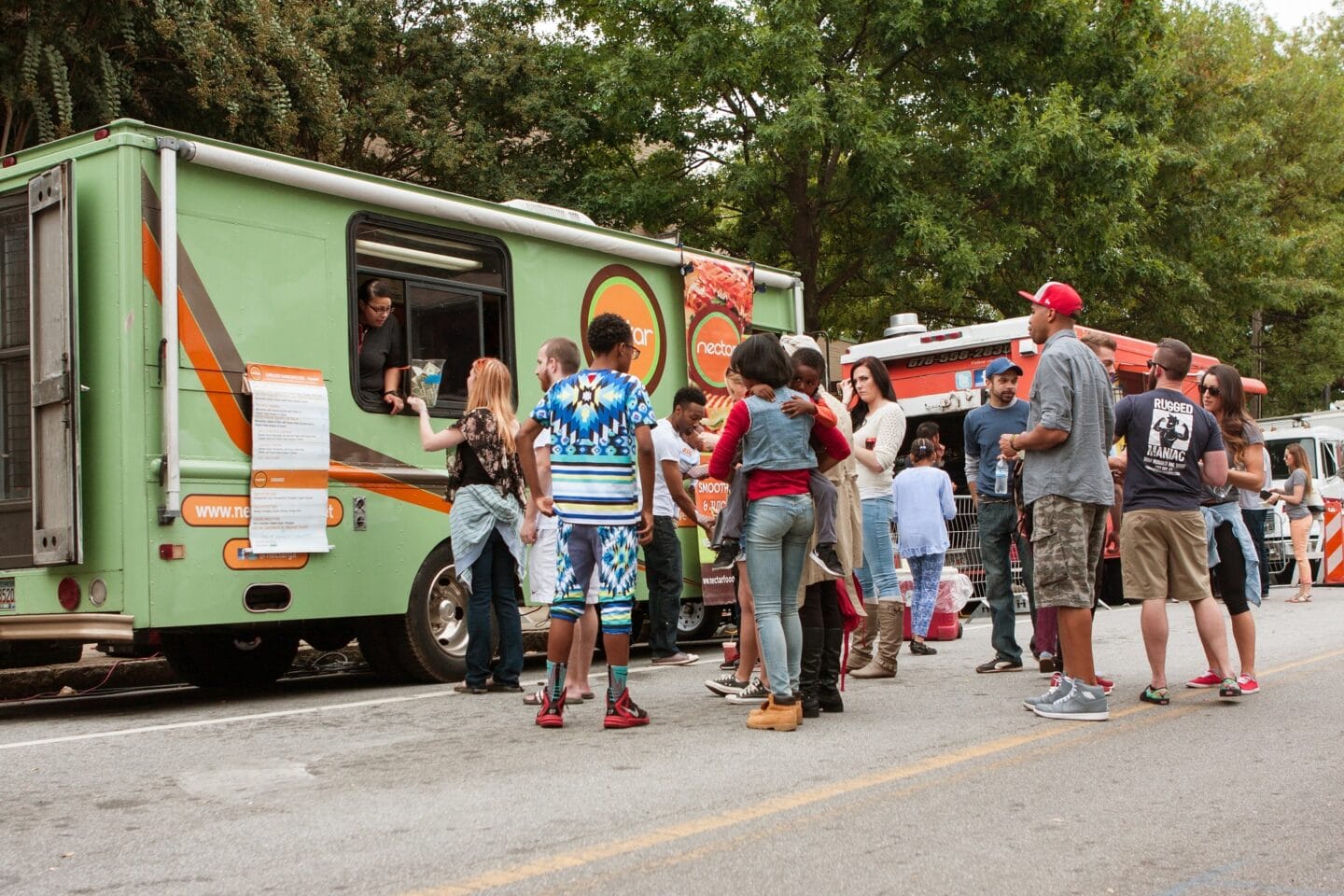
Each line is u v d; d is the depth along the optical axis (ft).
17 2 42.11
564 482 21.09
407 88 59.82
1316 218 102.83
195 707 25.70
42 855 13.53
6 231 25.02
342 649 35.60
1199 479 23.03
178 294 24.07
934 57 62.64
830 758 18.04
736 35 57.16
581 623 23.93
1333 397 120.67
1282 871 12.50
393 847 13.53
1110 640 33.94
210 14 46.39
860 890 11.86
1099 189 61.57
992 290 66.64
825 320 74.23
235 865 12.92
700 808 15.07
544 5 67.05
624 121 60.54
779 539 20.63
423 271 28.78
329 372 26.55
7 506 24.58
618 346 21.34
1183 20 87.81
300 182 26.05
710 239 65.00
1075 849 13.26
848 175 59.67
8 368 24.73
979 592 43.88
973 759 17.90
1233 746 18.83
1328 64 115.03
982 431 28.53
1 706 27.84
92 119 46.55
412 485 27.89
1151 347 52.54
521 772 17.38
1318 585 63.46
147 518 23.26
